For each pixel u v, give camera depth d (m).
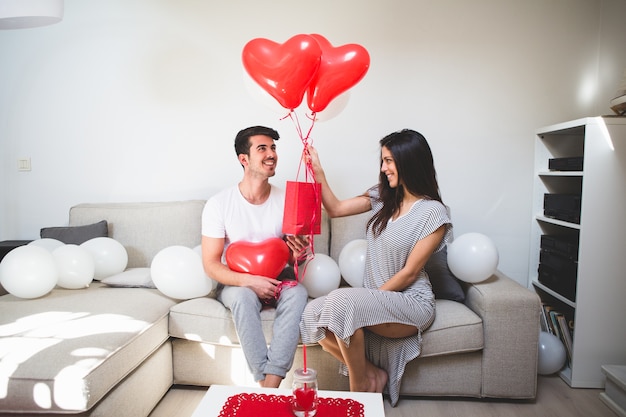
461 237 2.12
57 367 1.39
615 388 1.95
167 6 2.66
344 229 2.41
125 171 2.78
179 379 2.04
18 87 2.80
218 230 2.03
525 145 2.62
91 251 2.29
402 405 1.94
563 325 2.30
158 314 1.90
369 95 2.62
